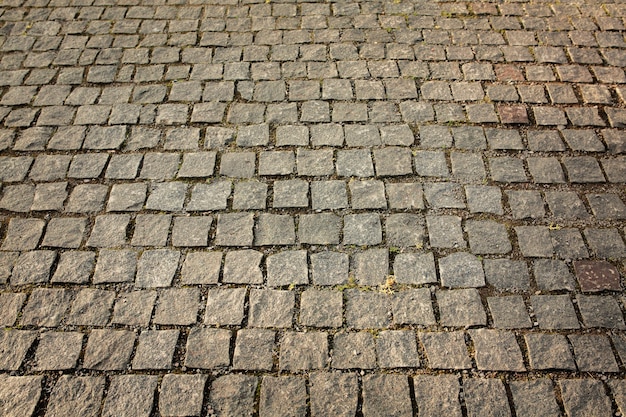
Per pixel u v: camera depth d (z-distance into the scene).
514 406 2.56
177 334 2.83
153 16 5.01
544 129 3.91
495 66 4.43
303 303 2.95
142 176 3.62
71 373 2.69
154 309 2.93
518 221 3.34
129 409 2.56
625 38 4.66
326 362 2.72
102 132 3.92
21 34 4.83
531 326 2.85
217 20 4.95
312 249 3.20
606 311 2.91
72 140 3.87
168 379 2.66
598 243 3.21
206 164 3.69
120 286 3.04
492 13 4.99
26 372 2.70
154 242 3.24
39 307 2.95
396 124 3.94
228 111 4.06
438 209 3.40
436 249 3.19
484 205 3.42
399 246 3.20
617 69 4.37
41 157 3.76
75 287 3.04
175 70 4.43
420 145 3.79
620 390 2.60
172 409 2.56
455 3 5.12
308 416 2.53
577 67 4.40
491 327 2.84
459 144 3.80
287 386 2.63
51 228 3.33
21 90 4.27
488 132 3.88
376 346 2.78
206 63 4.48
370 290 3.00
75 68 4.47
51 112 4.08
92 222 3.36
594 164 3.67
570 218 3.35
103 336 2.83
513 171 3.63
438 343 2.79
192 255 3.18
